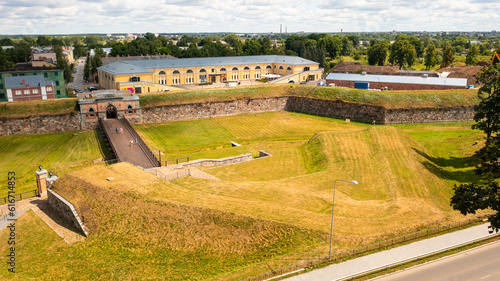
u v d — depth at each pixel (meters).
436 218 44.62
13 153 75.12
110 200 46.25
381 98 104.38
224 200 46.69
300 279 32.72
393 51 183.00
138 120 99.06
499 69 65.12
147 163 65.00
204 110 106.94
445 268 34.38
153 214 43.72
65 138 85.56
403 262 35.28
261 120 106.69
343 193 53.38
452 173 62.50
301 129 97.00
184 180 55.03
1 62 151.88
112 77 128.88
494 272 33.66
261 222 41.44
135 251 39.34
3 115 87.12
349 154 68.00
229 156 73.88
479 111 63.41
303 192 52.16
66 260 38.06
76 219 44.06
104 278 35.06
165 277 34.97
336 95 111.81
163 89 130.62
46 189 53.78
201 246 39.41
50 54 188.00
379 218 44.16
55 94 122.44
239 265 36.47
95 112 93.88
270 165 67.56
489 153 37.78
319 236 39.59
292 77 160.00
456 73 140.88
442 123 99.81
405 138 74.31
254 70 168.75
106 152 75.38
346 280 32.56
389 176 58.31
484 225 42.94
